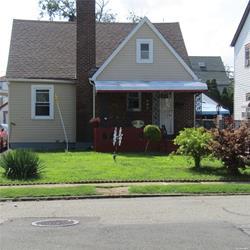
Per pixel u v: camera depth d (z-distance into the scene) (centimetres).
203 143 1839
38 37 3181
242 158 1734
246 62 3628
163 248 809
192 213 1127
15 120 2894
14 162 1684
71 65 3019
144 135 2550
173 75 2908
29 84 2906
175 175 1738
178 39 3284
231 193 1441
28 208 1220
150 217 1080
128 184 1585
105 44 3228
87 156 2316
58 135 2927
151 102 2942
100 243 845
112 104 2888
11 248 818
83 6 2908
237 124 2744
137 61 2888
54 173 1766
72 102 2948
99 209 1195
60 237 891
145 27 2894
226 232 920
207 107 4628
